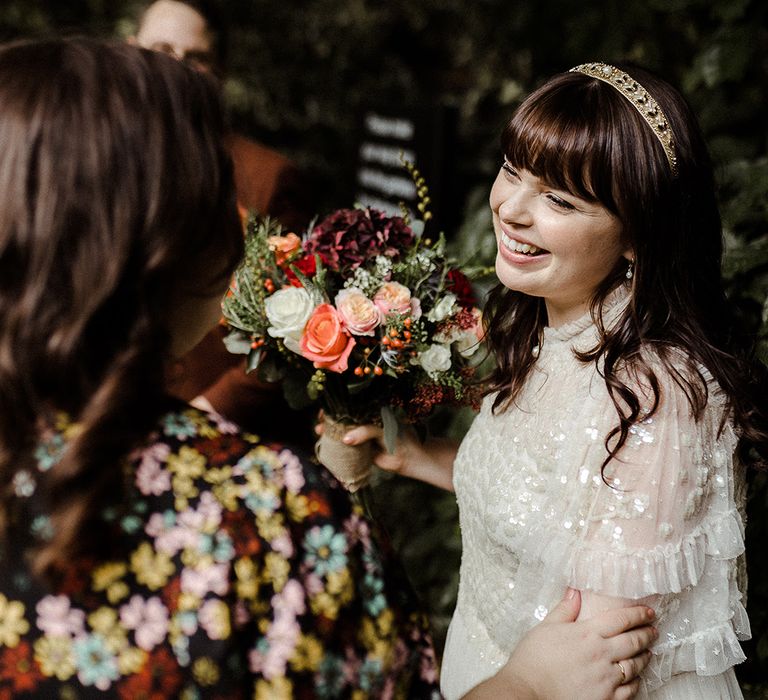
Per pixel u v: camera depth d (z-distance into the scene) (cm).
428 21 548
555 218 122
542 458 125
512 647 133
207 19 236
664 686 120
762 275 186
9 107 73
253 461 82
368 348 145
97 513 73
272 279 151
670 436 115
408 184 291
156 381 78
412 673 85
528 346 139
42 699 72
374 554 84
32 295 71
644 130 119
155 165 74
